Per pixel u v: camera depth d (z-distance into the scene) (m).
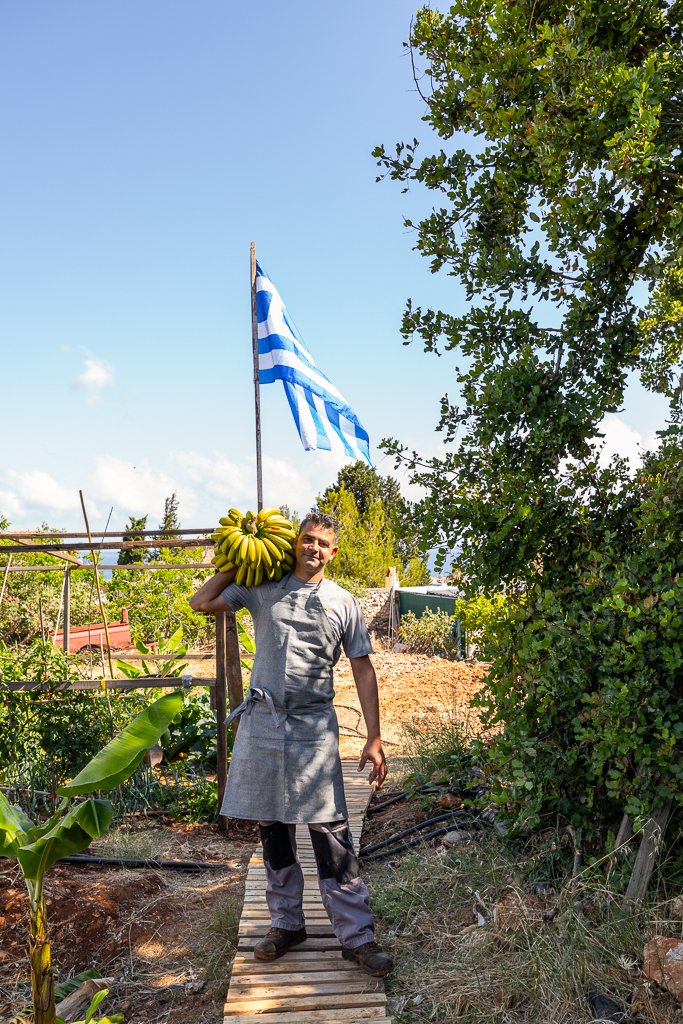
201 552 14.53
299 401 8.37
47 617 13.10
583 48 4.20
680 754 3.87
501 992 3.52
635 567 4.10
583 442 4.78
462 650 15.09
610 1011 3.23
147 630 14.28
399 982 3.79
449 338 4.83
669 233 4.42
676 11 4.61
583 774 4.28
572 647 4.14
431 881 4.60
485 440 4.64
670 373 5.24
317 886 4.82
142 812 6.76
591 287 4.56
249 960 3.95
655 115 4.10
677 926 3.54
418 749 6.91
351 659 3.98
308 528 3.87
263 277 8.45
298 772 3.79
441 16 5.04
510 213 4.87
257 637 3.95
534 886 4.25
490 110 4.59
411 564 24.86
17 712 6.37
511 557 4.70
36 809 6.26
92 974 4.18
